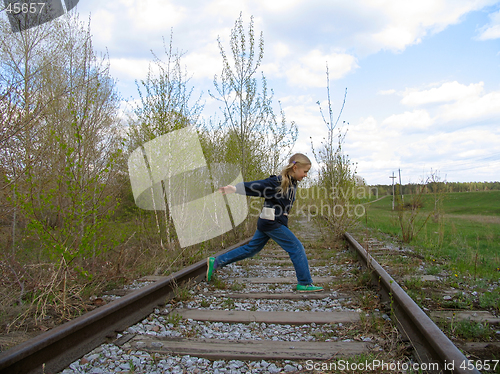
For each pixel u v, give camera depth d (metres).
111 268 4.90
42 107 4.55
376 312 3.51
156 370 2.37
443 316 3.32
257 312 3.65
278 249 8.70
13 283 3.76
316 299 4.21
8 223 4.85
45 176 5.20
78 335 2.55
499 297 3.78
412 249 7.68
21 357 2.03
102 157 6.93
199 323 3.36
